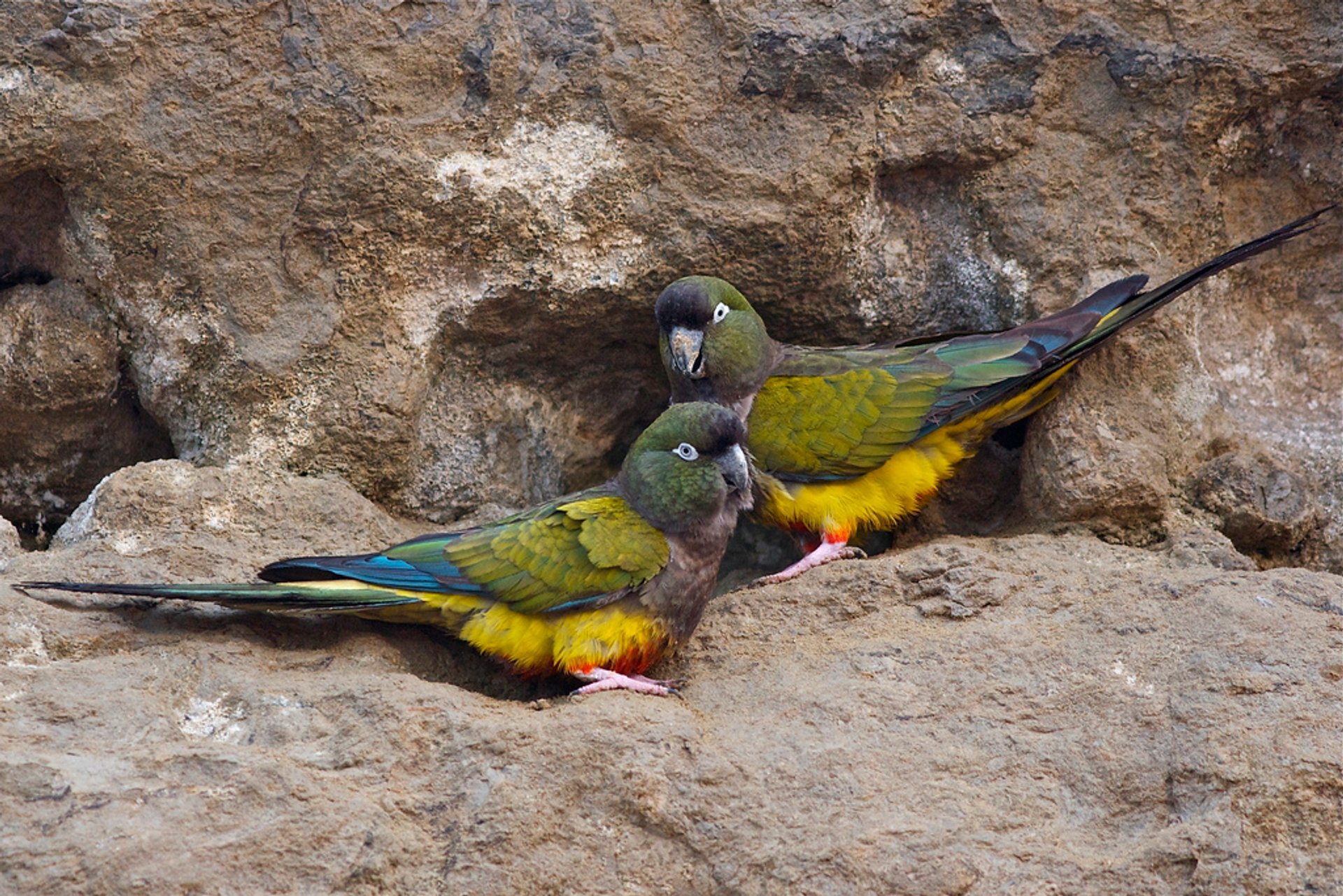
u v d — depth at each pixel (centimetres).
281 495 1017
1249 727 783
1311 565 1089
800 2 1076
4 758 722
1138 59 1078
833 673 870
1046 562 980
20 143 980
